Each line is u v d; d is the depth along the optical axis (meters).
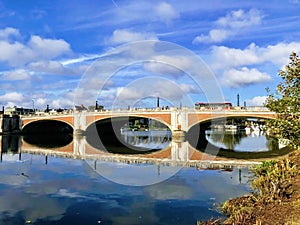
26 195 20.33
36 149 52.75
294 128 12.79
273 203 14.59
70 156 41.19
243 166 30.78
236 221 12.88
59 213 16.59
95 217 15.85
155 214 16.00
